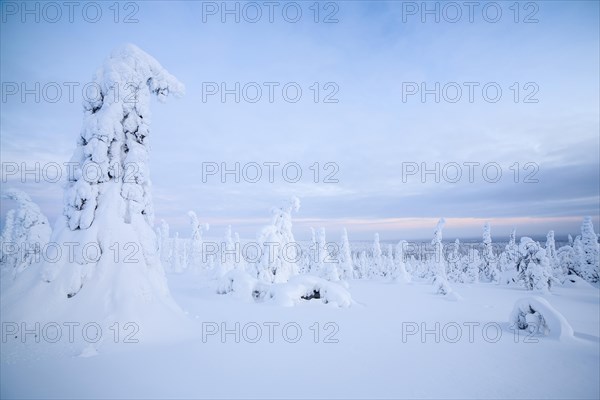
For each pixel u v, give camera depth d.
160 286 12.77
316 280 22.30
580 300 32.03
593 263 46.34
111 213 12.09
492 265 57.34
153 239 12.99
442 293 31.81
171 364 8.83
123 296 10.84
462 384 7.97
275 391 7.30
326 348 11.14
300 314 17.83
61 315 10.19
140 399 6.68
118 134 12.98
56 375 7.73
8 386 7.05
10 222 22.88
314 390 7.41
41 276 10.81
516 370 9.14
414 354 10.64
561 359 10.34
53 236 11.70
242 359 9.59
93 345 9.48
